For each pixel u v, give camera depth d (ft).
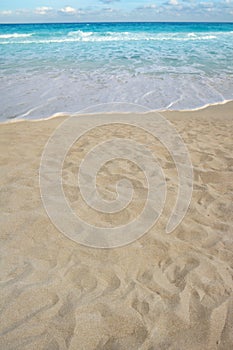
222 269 8.21
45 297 7.10
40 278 7.58
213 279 7.87
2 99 27.66
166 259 8.47
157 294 7.36
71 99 28.32
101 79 35.47
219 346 6.23
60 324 6.51
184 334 6.44
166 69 41.29
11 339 6.15
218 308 7.06
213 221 10.26
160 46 63.10
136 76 37.17
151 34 91.45
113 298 7.18
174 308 7.01
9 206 10.12
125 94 30.22
